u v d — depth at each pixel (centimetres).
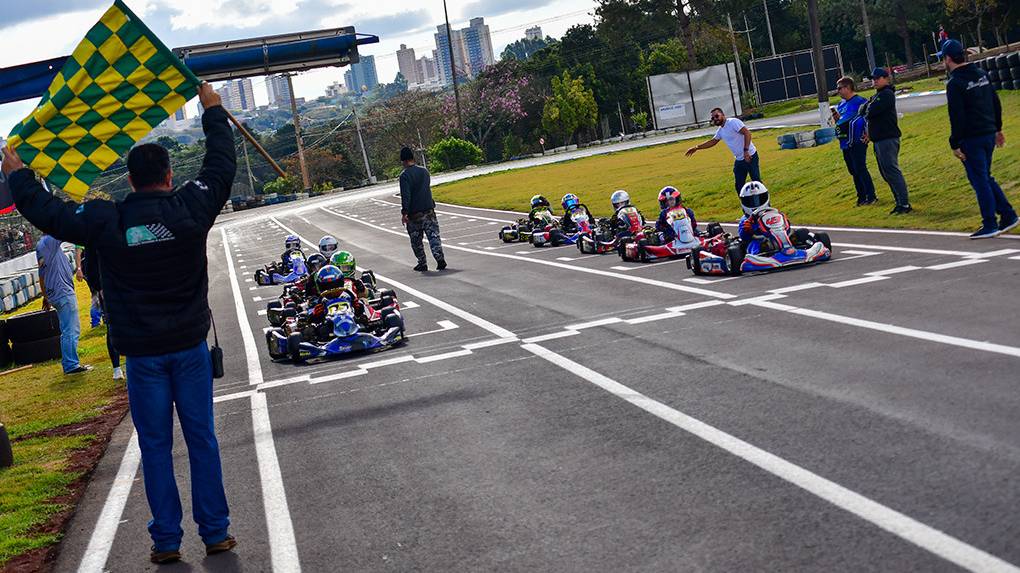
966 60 1076
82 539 563
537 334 976
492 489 539
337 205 5466
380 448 653
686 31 7350
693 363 760
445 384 816
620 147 6169
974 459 475
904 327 766
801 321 848
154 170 488
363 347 1028
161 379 494
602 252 1644
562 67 10188
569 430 629
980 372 616
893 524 416
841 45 9869
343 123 11306
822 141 2938
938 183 1495
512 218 2888
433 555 459
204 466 502
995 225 1105
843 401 602
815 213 1594
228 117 520
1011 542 384
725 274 1180
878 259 1098
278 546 502
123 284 484
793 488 474
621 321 978
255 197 7838
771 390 651
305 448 681
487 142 10588
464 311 1209
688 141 5472
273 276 2078
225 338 1314
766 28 9988
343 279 1121
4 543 563
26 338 1400
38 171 532
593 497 504
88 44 525
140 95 532
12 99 848
